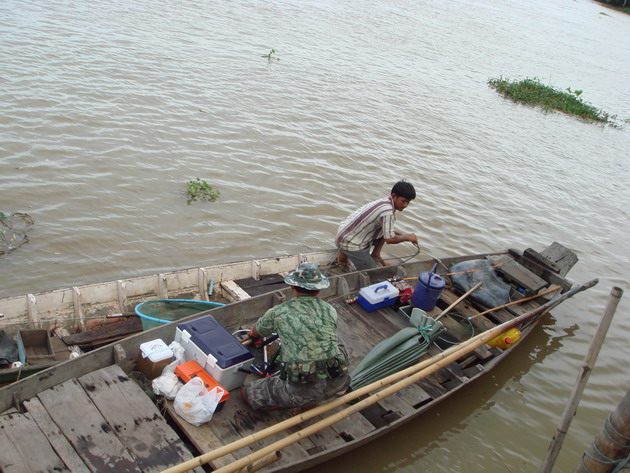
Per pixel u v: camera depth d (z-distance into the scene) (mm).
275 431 4047
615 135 19812
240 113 12945
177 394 4434
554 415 6453
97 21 16969
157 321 5453
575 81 27047
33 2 17266
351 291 6770
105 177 9320
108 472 3840
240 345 4793
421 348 5652
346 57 20156
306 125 13219
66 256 7500
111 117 11250
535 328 8070
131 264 7617
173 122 11695
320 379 4238
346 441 4734
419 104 17094
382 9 31672
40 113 10750
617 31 50219
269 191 10062
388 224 6965
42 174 9000
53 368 4344
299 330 4219
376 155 12586
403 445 5672
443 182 12141
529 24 41344
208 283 6828
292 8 25844
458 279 7473
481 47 28891
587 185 14117
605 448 4031
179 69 14656
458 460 5629
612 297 4094
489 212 11320
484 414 6301
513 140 16156
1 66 12273
